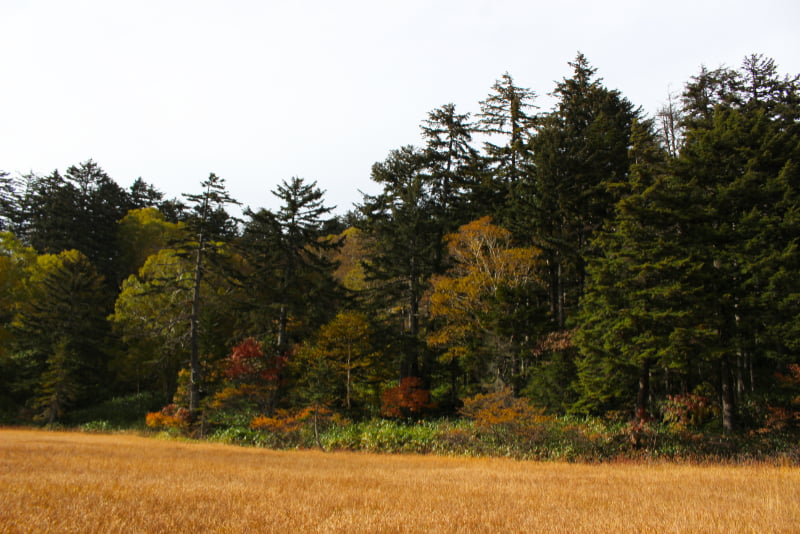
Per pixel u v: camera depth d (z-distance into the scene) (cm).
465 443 2361
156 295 4144
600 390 2372
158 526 629
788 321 2084
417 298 3572
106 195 6228
